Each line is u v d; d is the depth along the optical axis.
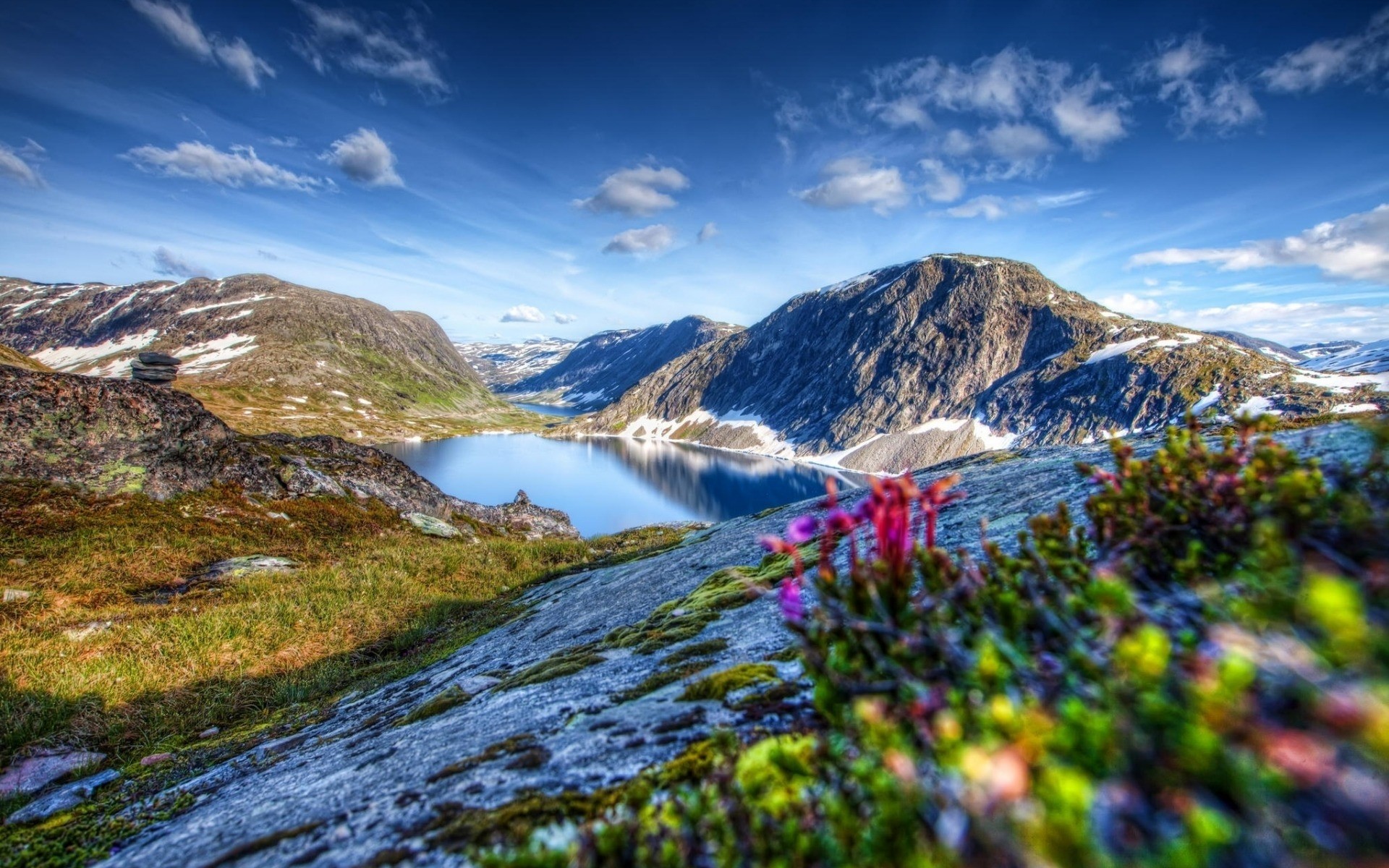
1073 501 10.41
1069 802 1.22
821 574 2.51
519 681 9.93
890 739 1.86
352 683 18.94
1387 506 2.52
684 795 2.73
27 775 12.51
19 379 30.84
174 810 9.20
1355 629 1.15
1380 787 1.14
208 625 20.77
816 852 1.99
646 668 7.89
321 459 44.66
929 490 2.59
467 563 36.22
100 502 29.66
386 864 3.50
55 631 19.12
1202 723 1.32
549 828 3.32
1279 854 1.25
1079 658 1.92
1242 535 2.62
